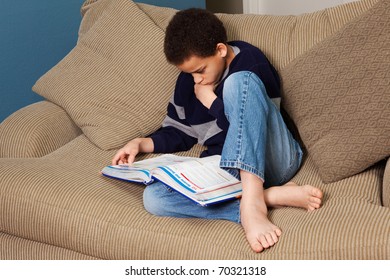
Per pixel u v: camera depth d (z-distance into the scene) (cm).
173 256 171
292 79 201
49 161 211
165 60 231
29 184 192
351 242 152
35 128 229
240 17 231
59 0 325
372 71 183
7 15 315
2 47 317
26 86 327
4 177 195
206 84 204
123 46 238
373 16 191
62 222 186
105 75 236
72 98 235
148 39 235
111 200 188
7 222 194
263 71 202
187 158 207
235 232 172
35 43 324
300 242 158
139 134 228
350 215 161
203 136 216
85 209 185
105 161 216
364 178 180
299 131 196
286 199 178
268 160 190
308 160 203
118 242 179
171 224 176
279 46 219
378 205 164
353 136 181
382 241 150
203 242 169
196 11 203
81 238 184
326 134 187
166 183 178
